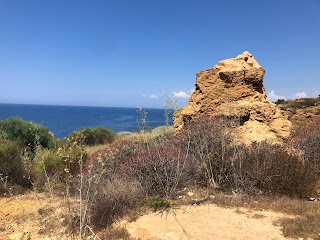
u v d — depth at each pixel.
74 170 9.99
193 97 14.27
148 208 7.09
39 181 9.80
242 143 9.81
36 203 8.36
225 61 13.66
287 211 6.83
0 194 9.72
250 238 5.64
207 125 10.80
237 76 13.13
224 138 9.77
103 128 25.61
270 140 10.93
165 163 8.32
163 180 8.04
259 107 12.16
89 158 10.51
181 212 6.84
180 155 8.90
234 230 5.95
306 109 28.78
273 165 8.16
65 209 6.98
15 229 7.14
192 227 6.12
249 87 13.14
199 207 7.11
